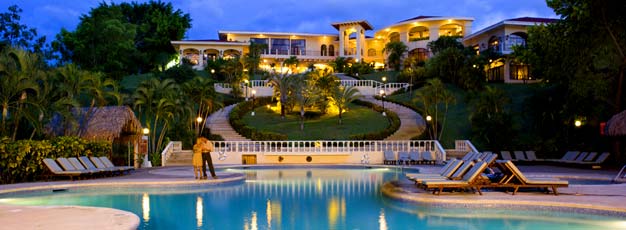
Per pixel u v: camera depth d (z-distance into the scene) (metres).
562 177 18.66
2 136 18.25
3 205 10.23
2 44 37.78
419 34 73.62
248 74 58.16
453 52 49.97
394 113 40.56
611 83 26.11
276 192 14.56
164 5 75.50
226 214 10.48
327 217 10.08
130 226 7.91
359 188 15.64
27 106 19.20
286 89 40.97
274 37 75.75
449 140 35.53
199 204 12.05
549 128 34.78
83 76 23.44
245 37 74.62
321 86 41.12
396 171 24.30
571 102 29.25
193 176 18.78
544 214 10.48
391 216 10.21
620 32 24.05
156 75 56.09
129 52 63.78
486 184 12.35
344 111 42.94
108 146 22.16
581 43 25.12
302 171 24.42
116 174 20.08
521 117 38.72
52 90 22.19
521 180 12.34
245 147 31.36
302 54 75.94
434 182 12.33
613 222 9.49
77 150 19.22
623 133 20.94
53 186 14.60
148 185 15.62
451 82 50.22
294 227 9.05
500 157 28.97
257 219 9.86
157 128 36.03
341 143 33.50
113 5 66.75
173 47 71.06
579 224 9.32
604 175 19.00
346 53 74.75
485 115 32.97
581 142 31.11
